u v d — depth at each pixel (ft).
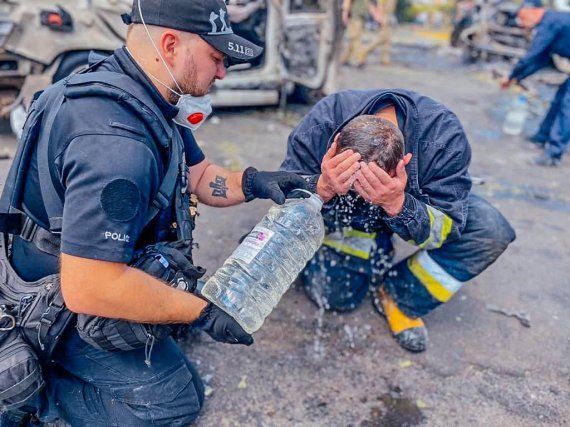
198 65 4.95
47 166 4.78
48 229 5.23
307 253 6.48
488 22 31.22
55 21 12.87
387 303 8.41
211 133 16.62
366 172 5.68
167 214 5.43
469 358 8.10
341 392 7.31
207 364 7.59
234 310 5.63
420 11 54.24
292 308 8.86
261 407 6.98
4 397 5.12
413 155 6.60
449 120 6.77
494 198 13.74
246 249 5.94
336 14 16.30
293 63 17.70
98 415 6.00
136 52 4.93
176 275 5.24
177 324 5.77
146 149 4.69
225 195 6.73
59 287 5.23
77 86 4.77
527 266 10.67
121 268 4.62
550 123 17.39
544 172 15.74
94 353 5.73
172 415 6.10
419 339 8.02
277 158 14.99
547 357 8.23
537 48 15.34
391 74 28.07
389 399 7.26
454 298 9.50
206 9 4.78
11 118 13.79
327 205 7.13
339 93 7.32
